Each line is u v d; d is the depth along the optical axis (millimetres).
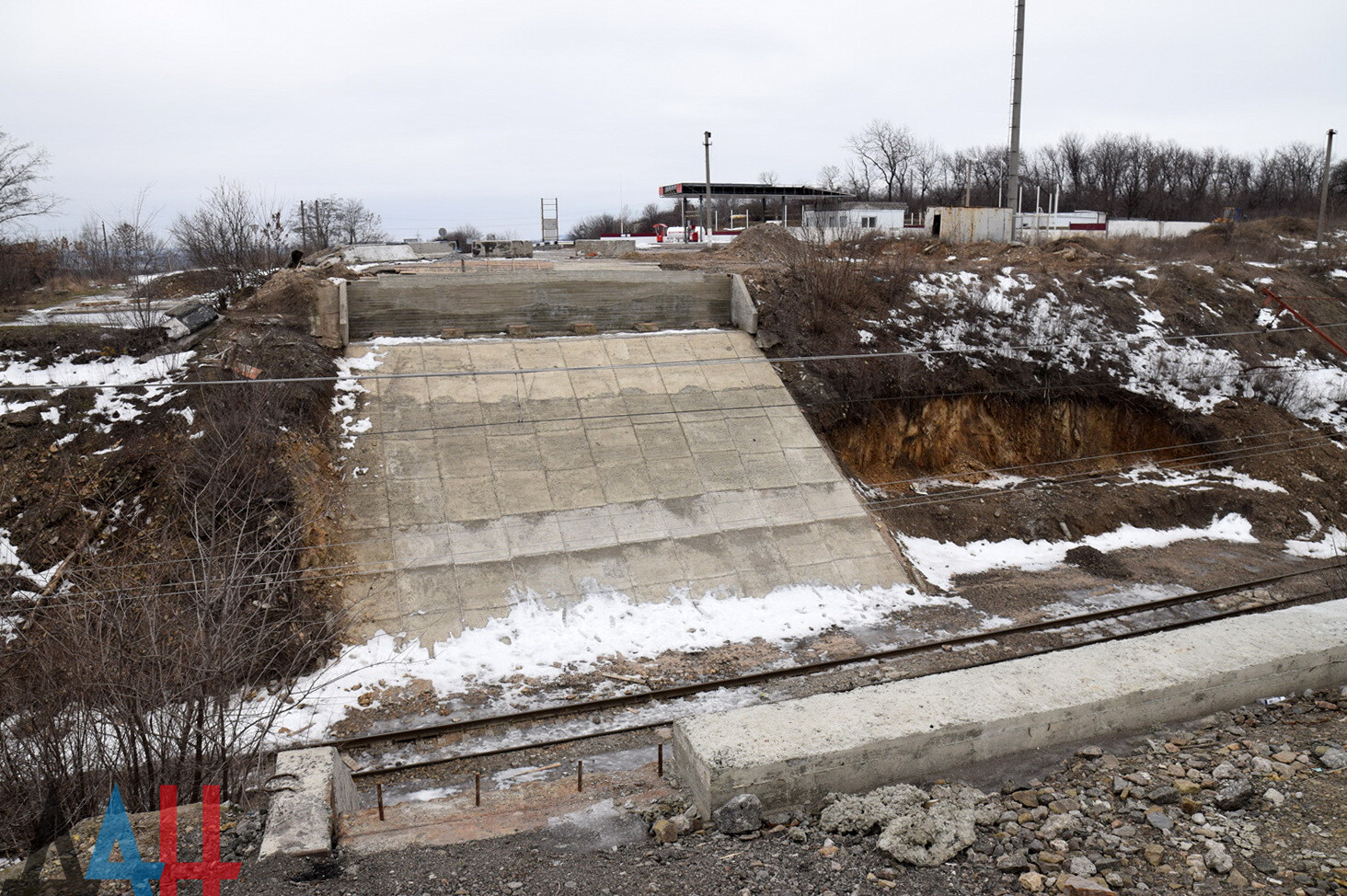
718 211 77938
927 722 7770
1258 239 43469
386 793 11625
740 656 16094
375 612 16172
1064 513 22203
